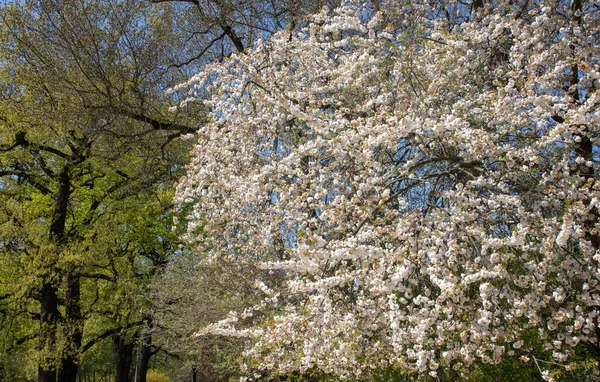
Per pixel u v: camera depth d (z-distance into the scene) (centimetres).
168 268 1284
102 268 1555
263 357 571
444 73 554
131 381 2898
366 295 474
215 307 961
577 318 412
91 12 1208
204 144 713
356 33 781
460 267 456
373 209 468
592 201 407
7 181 1572
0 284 1359
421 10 651
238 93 680
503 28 553
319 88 636
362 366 467
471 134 457
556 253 428
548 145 488
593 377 489
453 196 455
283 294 583
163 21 1339
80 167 1547
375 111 586
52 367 1388
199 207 728
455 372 480
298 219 548
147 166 1423
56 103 1216
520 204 450
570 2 602
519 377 477
